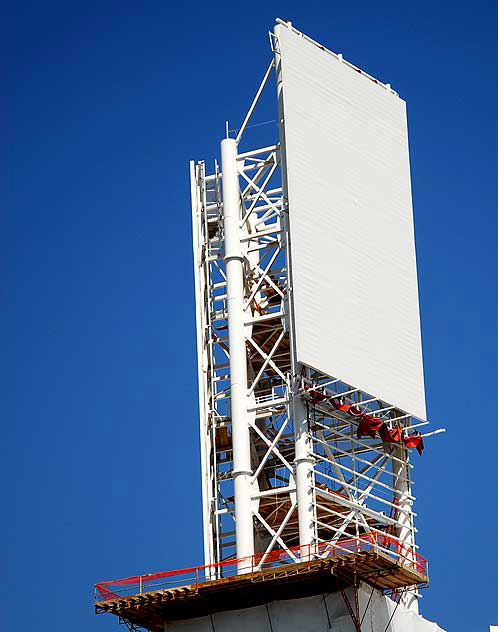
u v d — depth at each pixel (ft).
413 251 391.86
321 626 337.72
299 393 360.28
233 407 363.76
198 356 376.48
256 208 382.63
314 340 362.74
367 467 368.89
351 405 365.61
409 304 385.29
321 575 335.47
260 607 342.64
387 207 389.80
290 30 386.52
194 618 345.92
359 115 393.29
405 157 399.65
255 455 369.09
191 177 391.45
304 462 355.77
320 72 388.78
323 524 351.87
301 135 379.14
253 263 385.50
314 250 370.73
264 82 384.68
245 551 352.69
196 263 383.65
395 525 368.27
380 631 342.64
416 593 360.28
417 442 374.22
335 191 380.58
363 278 377.71
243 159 384.06
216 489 365.61
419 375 380.58
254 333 377.91
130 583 342.03
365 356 370.73
